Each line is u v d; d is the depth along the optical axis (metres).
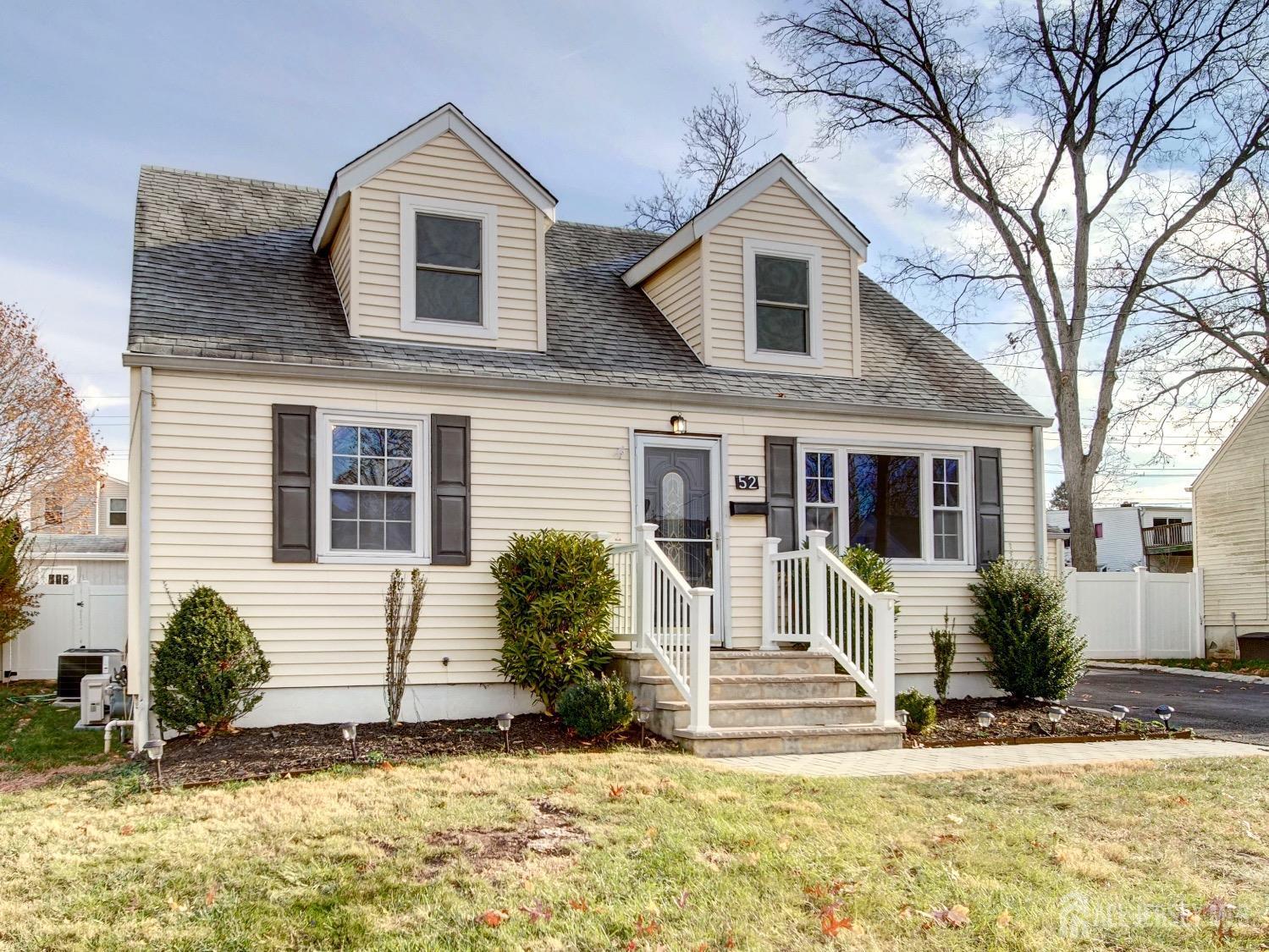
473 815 6.65
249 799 7.14
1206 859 6.07
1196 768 8.58
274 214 13.26
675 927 4.91
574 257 14.57
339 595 10.19
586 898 5.25
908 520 12.93
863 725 9.71
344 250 11.46
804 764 8.62
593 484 11.36
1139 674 18.95
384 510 10.51
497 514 10.89
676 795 7.18
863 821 6.61
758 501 12.10
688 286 12.88
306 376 10.20
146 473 9.53
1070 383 22.78
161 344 9.76
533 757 8.57
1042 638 12.37
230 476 9.87
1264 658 21.22
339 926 4.95
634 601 10.49
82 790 7.76
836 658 10.75
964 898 5.31
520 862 5.77
